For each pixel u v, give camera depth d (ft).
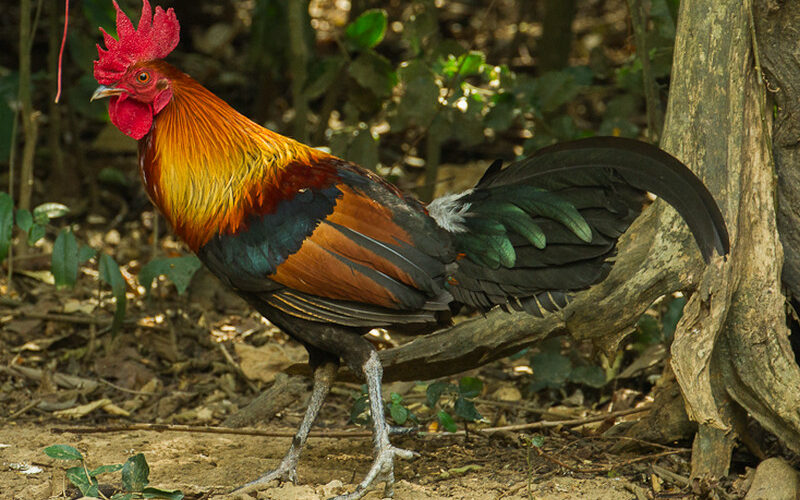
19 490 23.73
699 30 23.82
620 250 24.43
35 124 46.65
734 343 23.66
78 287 39.50
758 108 24.06
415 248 22.40
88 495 21.75
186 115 23.52
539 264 22.47
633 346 34.22
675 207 20.90
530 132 42.22
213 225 23.13
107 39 23.40
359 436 27.35
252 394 32.91
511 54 54.49
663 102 37.65
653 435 26.68
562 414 30.71
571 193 22.35
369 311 22.68
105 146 50.29
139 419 31.01
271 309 23.59
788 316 25.82
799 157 24.53
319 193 22.65
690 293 24.00
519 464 26.02
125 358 34.63
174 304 38.96
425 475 25.39
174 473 25.32
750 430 26.45
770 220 23.61
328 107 43.32
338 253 22.21
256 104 52.21
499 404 31.48
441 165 52.75
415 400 31.78
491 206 22.71
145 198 48.65
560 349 34.47
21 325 36.09
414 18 36.55
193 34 61.82
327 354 24.71
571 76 36.68
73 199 48.55
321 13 68.33
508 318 25.44
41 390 32.12
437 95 35.50
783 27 23.84
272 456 27.09
